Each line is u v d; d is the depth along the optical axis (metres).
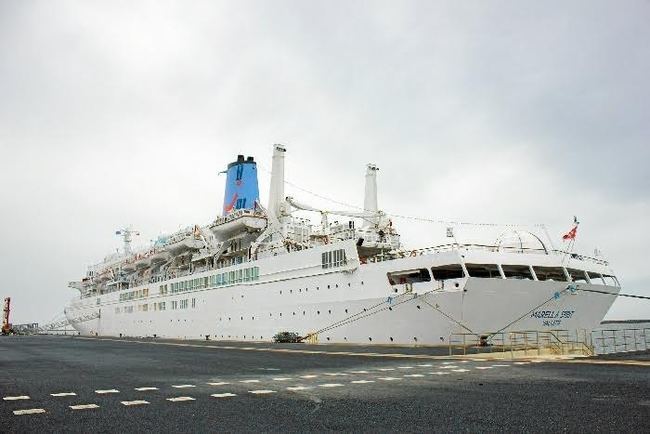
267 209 51.66
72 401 13.70
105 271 94.19
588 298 32.22
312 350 32.81
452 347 30.12
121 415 11.58
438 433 9.49
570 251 32.84
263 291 46.72
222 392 15.11
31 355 35.56
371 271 35.50
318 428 10.02
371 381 17.14
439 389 14.96
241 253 55.69
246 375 19.67
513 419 10.61
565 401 12.59
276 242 48.97
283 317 43.69
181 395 14.59
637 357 24.59
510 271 33.69
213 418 11.09
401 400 13.15
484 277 32.09
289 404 12.81
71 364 26.75
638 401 12.48
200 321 57.25
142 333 72.81
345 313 37.31
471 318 29.66
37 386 17.06
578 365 21.12
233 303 51.28
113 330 84.12
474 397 13.41
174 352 35.81
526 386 15.22
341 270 37.78
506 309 30.06
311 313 40.56
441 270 32.88
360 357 26.97
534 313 30.75
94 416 11.49
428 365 21.95
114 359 30.08
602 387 14.77
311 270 41.16
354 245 37.09
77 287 109.12
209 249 60.22
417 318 32.03
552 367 20.45
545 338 31.22
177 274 69.31
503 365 21.48
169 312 65.25
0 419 11.23
